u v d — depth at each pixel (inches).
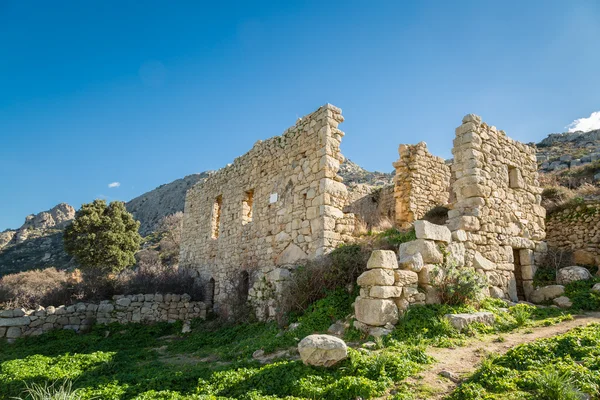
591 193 601.9
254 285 493.4
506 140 474.3
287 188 540.7
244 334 428.5
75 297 617.3
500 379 186.9
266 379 226.7
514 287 412.5
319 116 504.1
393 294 295.1
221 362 315.0
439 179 625.3
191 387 239.3
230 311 528.1
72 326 542.0
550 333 276.4
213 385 233.5
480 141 432.1
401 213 585.0
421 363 228.4
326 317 339.9
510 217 441.1
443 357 238.7
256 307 473.7
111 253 1158.3
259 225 593.3
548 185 745.0
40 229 2864.2
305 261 459.8
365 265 367.9
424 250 329.7
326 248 442.6
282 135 584.1
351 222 479.8
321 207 460.1
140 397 221.0
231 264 650.2
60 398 222.2
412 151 608.7
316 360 229.9
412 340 265.9
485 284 342.6
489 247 399.9
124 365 339.3
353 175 1952.5
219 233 720.3
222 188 749.9
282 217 538.9
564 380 171.9
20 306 602.9
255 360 285.4
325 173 469.7
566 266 453.1
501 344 260.5
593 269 444.5
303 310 378.9
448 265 339.3
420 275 324.2
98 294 631.2
